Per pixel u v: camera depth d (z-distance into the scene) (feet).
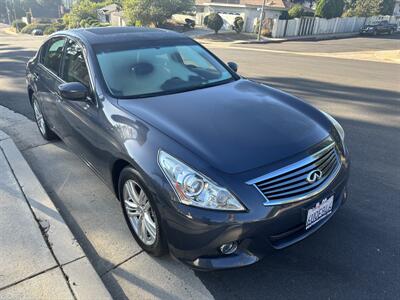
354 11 138.31
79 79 11.21
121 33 12.48
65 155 14.51
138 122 8.63
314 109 10.12
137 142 8.18
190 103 9.61
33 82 15.60
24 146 15.48
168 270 8.41
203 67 12.10
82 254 8.61
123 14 118.11
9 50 60.29
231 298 7.64
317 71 37.47
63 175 12.90
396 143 16.06
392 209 10.64
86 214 10.64
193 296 7.70
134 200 8.77
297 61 46.83
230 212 6.95
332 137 9.04
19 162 13.24
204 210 6.97
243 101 9.88
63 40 13.30
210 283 8.03
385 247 9.02
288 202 7.33
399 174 12.90
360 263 8.51
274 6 120.06
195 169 7.19
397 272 8.24
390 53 60.64
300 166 7.61
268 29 100.89
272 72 36.32
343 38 103.04
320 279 8.07
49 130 15.35
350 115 20.63
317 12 117.70
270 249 7.49
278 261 8.60
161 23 108.17
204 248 7.18
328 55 57.36
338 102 23.68
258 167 7.34
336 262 8.54
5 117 19.29
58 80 12.79
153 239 8.36
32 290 7.61
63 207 10.99
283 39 94.43
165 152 7.62
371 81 31.73
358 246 9.05
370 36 109.50
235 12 120.78
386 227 9.78
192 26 109.81
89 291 7.57
